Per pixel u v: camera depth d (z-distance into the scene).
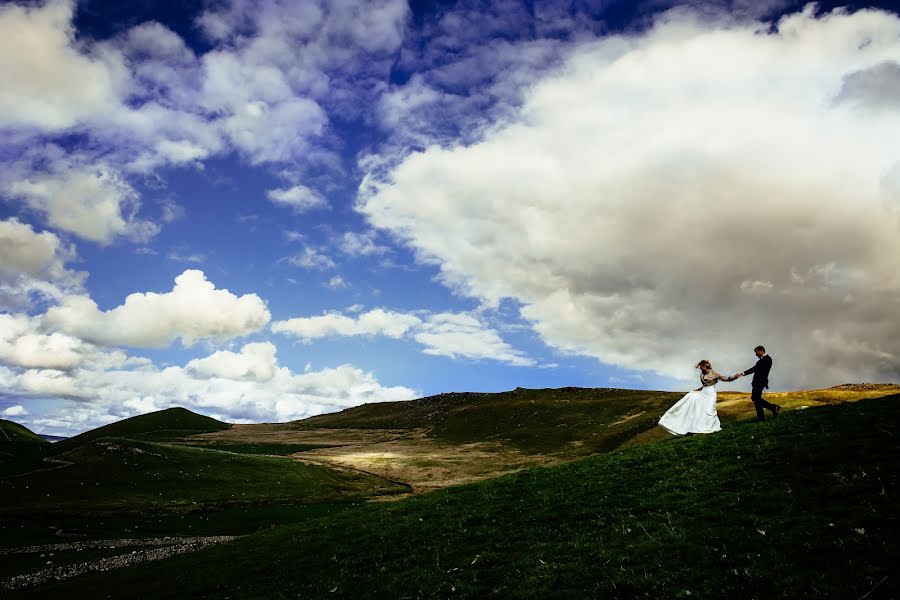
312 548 27.11
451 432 185.50
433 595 17.72
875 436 21.14
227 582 24.75
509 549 20.62
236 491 83.50
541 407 193.62
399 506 32.62
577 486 26.89
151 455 93.94
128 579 30.19
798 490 18.50
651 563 15.99
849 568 13.03
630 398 184.75
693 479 22.67
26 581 34.97
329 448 165.88
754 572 13.92
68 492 72.81
